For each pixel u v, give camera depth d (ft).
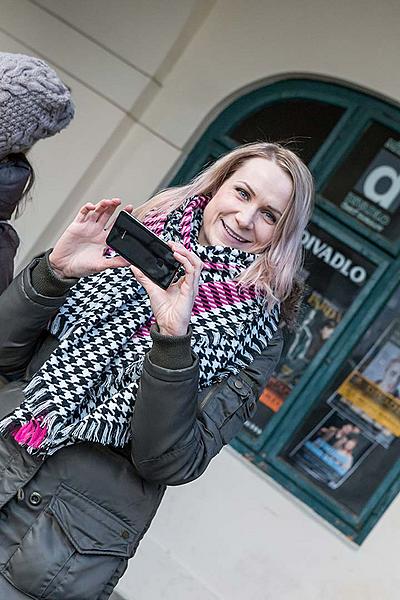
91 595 7.23
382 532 16.30
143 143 18.30
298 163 7.87
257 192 7.72
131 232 6.98
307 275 17.38
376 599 16.12
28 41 18.40
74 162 18.21
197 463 7.21
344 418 17.04
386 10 17.22
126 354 7.51
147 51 17.93
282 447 17.24
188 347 6.82
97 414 7.21
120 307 7.59
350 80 17.30
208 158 18.47
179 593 16.81
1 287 7.95
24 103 7.51
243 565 16.79
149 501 7.41
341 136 17.60
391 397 16.83
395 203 17.17
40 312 7.33
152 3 17.92
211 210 7.89
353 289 17.20
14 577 7.13
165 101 18.24
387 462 16.74
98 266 7.22
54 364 7.37
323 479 16.99
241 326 7.61
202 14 18.03
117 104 18.07
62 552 7.13
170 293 6.96
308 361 17.26
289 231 7.78
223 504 17.06
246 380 7.69
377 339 17.04
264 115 18.20
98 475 7.29
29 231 18.22
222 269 7.70
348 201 17.39
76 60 18.21
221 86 17.99
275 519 16.88
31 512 7.23
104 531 7.26
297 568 16.61
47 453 7.20
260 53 17.85
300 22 17.66
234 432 7.61
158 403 6.79
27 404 7.22
